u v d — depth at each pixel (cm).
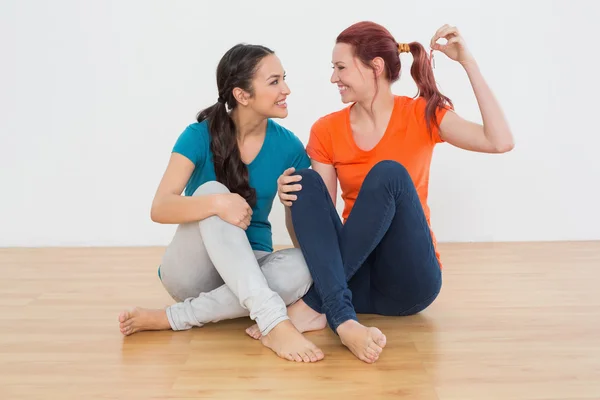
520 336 215
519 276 301
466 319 234
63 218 394
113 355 199
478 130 219
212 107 231
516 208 393
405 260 206
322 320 220
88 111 387
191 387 175
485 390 172
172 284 225
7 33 380
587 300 258
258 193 235
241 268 200
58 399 168
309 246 199
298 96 387
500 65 385
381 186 196
